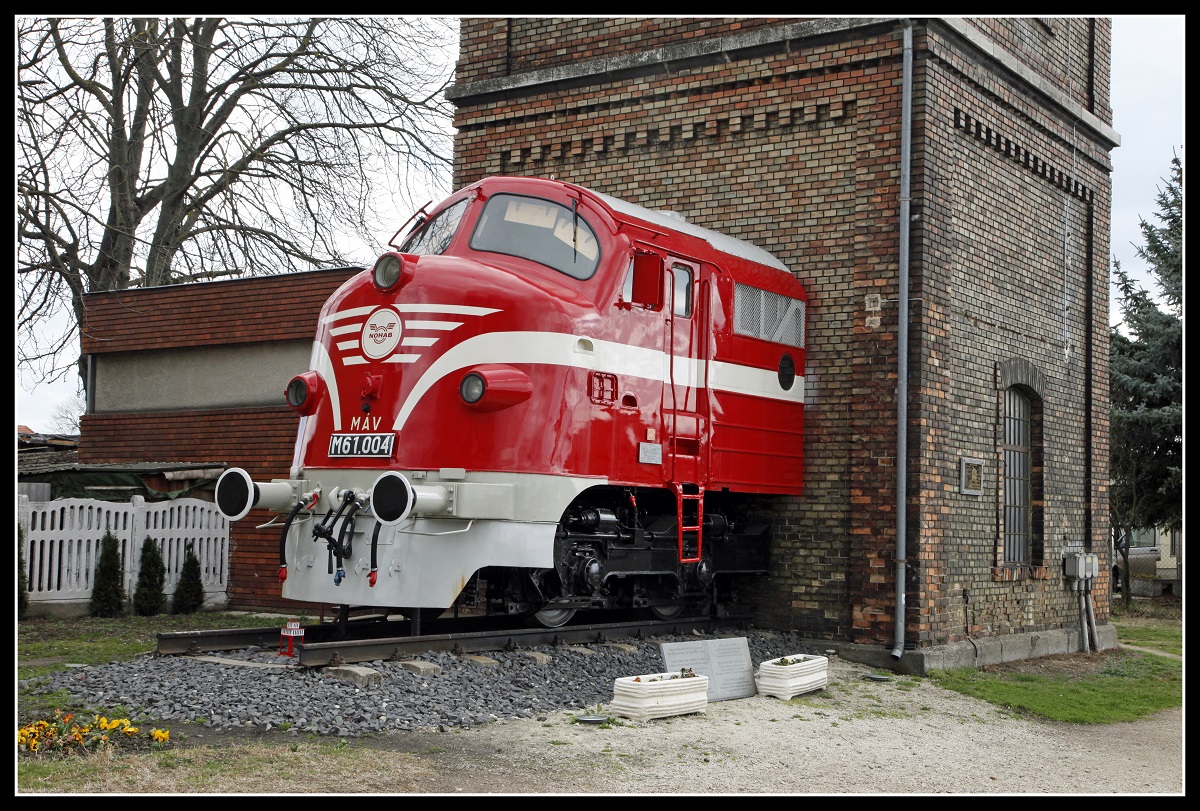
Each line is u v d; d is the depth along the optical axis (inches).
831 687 417.7
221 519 616.4
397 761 268.4
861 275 494.3
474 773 264.5
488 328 374.6
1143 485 988.6
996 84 535.2
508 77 595.5
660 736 316.5
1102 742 374.0
